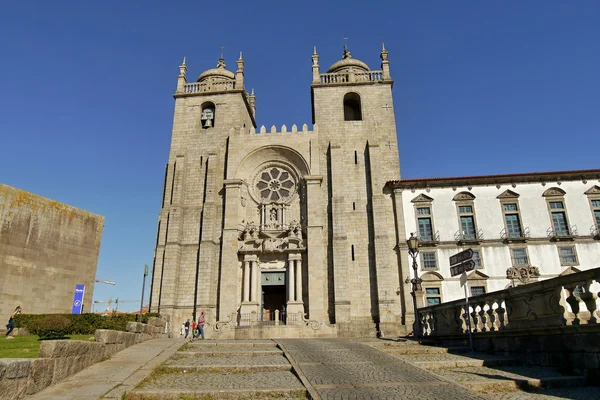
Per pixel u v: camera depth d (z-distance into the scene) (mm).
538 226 36906
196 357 17094
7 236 33125
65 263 37688
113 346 16297
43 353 11398
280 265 40125
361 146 44125
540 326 14078
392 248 38781
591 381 11695
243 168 43688
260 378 13031
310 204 40656
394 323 36312
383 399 10141
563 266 35531
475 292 35688
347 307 37125
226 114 47250
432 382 11828
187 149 46000
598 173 37406
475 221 37656
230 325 35125
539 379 11594
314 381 12102
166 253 40625
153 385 11977
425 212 38812
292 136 43938
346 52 52406
